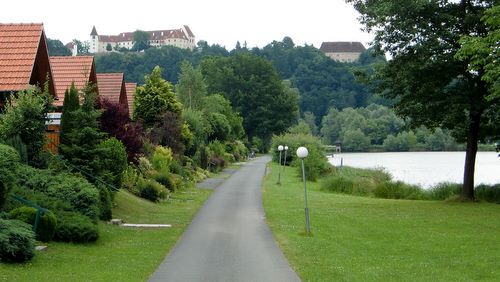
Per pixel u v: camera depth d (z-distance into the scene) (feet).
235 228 66.03
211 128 222.48
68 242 50.67
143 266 43.88
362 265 46.32
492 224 71.72
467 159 98.73
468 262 48.11
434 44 84.12
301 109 459.73
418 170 221.05
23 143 62.75
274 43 579.89
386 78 96.48
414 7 81.71
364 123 399.24
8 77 75.20
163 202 91.91
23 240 40.42
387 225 71.15
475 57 73.46
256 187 126.11
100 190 65.57
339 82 473.67
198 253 50.26
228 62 386.73
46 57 83.97
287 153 230.27
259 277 40.70
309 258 48.44
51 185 57.21
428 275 42.93
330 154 307.17
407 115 96.99
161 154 120.57
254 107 359.66
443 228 68.85
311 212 83.46
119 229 62.08
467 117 90.43
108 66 468.75
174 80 467.52
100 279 38.22
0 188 44.47
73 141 68.08
